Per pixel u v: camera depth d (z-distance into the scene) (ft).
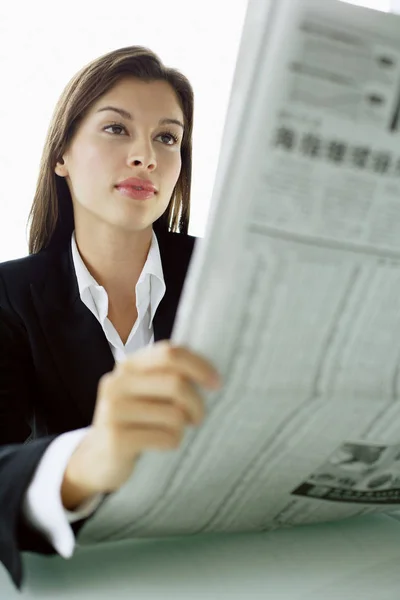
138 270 2.88
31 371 2.66
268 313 0.99
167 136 2.78
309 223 0.94
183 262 3.10
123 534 1.32
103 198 2.69
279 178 0.91
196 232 4.83
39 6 4.86
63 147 2.82
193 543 1.40
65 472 1.19
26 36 4.87
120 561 1.31
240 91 0.93
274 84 0.88
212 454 1.13
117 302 2.87
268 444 1.17
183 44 5.24
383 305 1.05
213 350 1.00
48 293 2.71
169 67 2.91
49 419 2.67
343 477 1.33
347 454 1.27
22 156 4.96
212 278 0.95
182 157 3.34
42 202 3.03
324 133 0.91
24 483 1.23
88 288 2.74
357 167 0.94
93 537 1.31
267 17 0.89
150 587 1.20
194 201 4.83
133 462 1.11
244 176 0.91
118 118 2.66
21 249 5.06
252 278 0.96
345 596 1.20
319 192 0.93
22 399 2.56
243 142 0.91
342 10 0.89
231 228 0.93
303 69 0.89
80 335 2.64
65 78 4.93
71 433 1.27
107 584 1.21
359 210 0.96
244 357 1.02
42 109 4.92
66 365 2.61
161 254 3.09
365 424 1.21
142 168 2.66
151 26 5.17
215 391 1.04
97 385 2.61
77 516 1.22
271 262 0.95
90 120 2.69
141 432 1.06
